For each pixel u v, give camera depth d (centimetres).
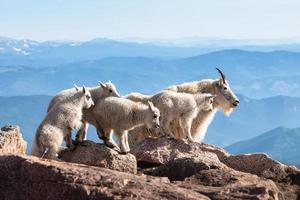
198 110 1688
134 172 1279
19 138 1300
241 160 1387
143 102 1630
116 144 1523
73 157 1294
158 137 1541
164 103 1605
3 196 976
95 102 1543
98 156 1266
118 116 1412
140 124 1447
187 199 904
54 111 1333
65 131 1327
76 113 1347
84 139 1428
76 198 923
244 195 956
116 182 940
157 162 1401
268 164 1348
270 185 1099
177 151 1434
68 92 1415
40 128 1309
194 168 1188
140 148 1454
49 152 1287
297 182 1261
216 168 1181
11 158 997
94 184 937
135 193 910
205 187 1009
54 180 950
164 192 923
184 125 1636
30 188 962
